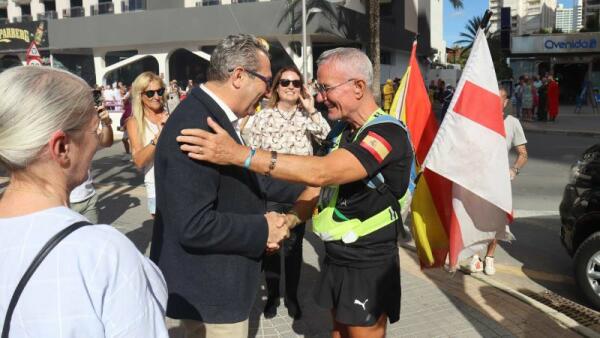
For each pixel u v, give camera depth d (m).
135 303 1.24
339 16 20.34
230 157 1.98
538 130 17.53
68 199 1.36
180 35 21.64
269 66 2.21
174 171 1.96
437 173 2.82
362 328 2.37
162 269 2.13
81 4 29.16
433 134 3.38
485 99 2.82
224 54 2.10
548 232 6.42
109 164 12.11
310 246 5.59
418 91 3.41
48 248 1.19
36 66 1.33
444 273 4.80
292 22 19.55
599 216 4.28
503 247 5.87
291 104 3.93
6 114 1.23
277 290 3.94
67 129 1.29
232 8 20.53
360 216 2.33
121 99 19.44
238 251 2.09
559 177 9.60
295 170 2.04
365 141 2.20
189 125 1.99
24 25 24.44
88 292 1.18
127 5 26.91
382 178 2.27
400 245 5.63
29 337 1.15
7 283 1.18
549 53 31.02
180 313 2.12
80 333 1.16
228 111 2.13
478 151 2.78
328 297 2.47
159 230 2.15
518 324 3.75
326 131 3.96
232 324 2.13
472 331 3.65
